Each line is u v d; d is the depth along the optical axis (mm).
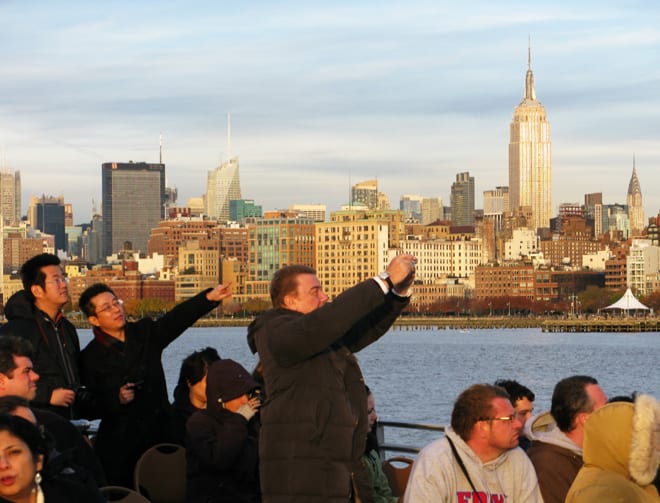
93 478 11828
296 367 11711
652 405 10578
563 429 12914
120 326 15172
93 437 17188
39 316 14992
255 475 13945
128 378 14984
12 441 10141
